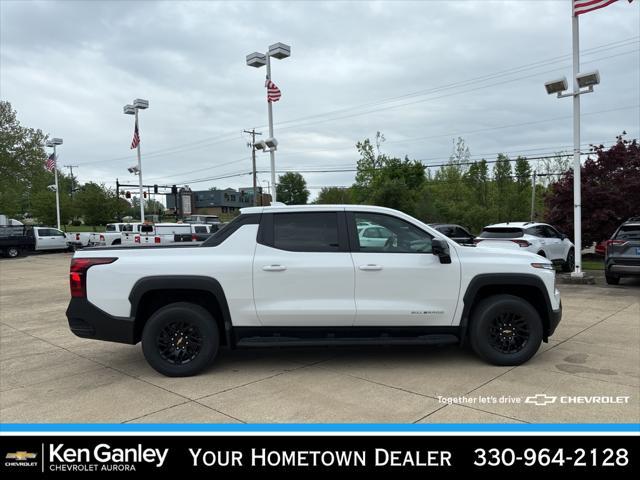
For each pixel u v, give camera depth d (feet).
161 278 16.48
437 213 126.52
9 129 148.87
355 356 19.17
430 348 20.16
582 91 39.29
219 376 16.93
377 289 16.84
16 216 169.48
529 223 43.98
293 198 311.68
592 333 22.48
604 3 37.63
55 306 34.01
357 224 17.40
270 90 61.16
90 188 189.06
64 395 15.40
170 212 252.62
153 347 16.69
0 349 21.61
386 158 162.61
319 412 13.71
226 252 16.97
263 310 16.67
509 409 13.73
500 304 17.33
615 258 37.37
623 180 54.70
